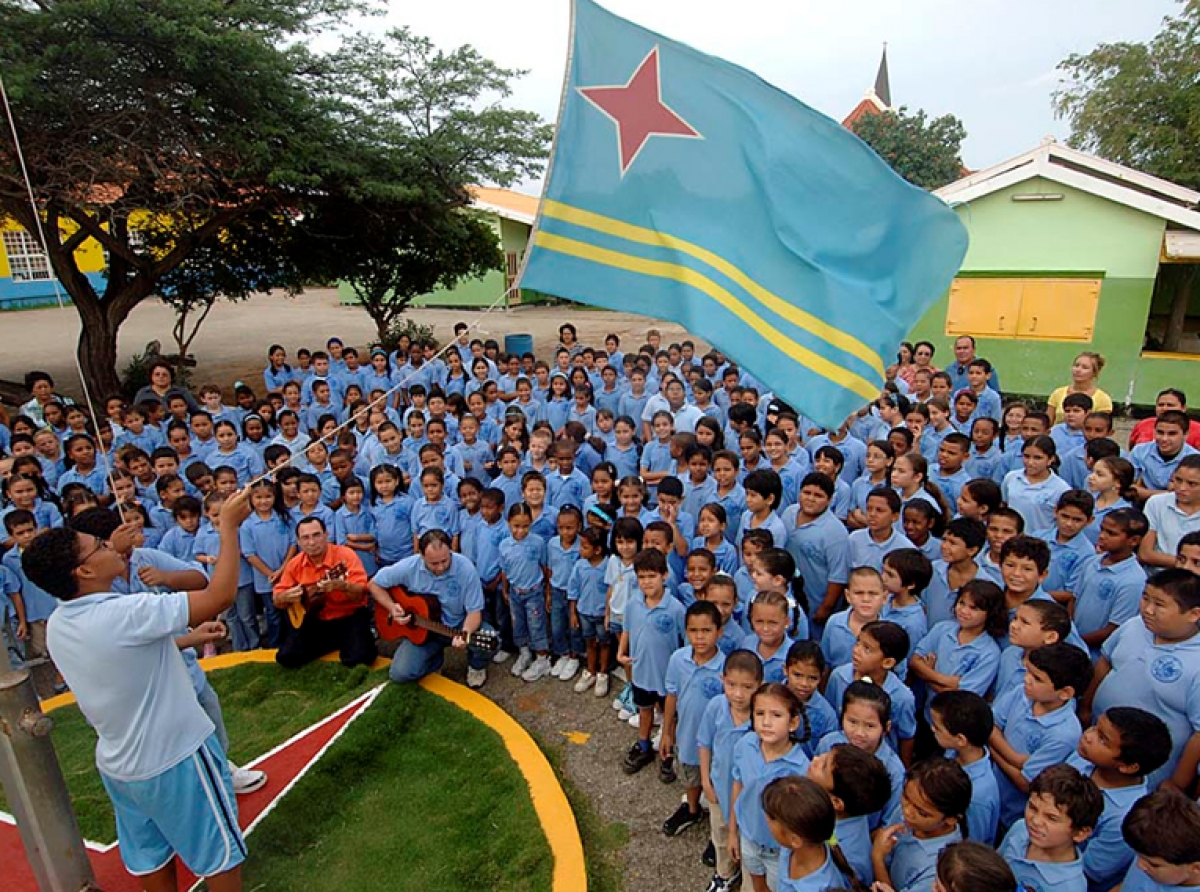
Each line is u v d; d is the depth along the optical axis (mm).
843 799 2881
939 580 4590
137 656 3041
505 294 3801
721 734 3639
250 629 6184
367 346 23094
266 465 7758
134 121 10891
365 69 14000
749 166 3664
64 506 6098
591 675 5672
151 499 6914
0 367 19344
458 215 16719
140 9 9945
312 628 5742
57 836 3047
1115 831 3014
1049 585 4836
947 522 5180
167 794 3191
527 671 5848
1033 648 3557
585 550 5383
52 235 12656
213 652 6391
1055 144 12773
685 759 4109
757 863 3318
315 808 4340
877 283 3668
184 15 10234
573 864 3893
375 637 6410
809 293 3557
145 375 15555
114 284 14047
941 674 4012
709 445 6906
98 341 13672
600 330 26266
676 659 4148
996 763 3588
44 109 9961
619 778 4711
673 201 3713
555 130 3693
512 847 4023
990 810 3154
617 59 3738
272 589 6109
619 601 5070
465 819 4250
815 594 5203
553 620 5793
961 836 2949
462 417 8031
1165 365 12844
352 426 9312
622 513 6066
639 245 3705
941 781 2750
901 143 29391
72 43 9656
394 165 13953
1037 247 13320
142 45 10367
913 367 9453
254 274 16531
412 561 5488
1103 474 5125
